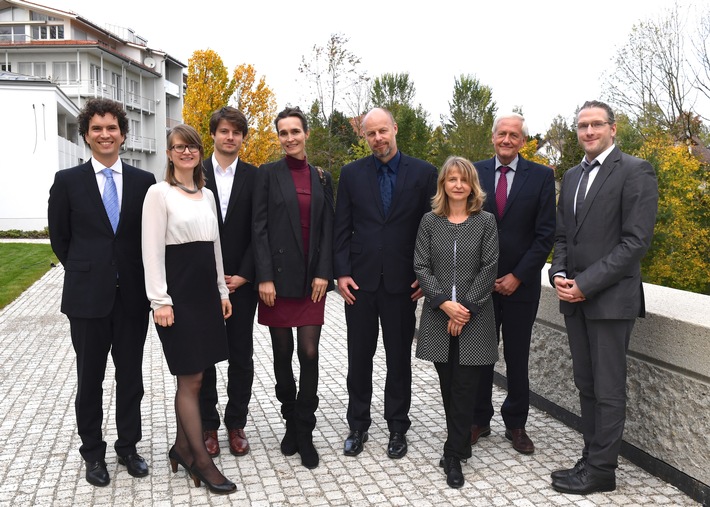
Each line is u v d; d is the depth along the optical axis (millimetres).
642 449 3549
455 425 3412
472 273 3400
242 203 3721
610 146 3287
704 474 3109
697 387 3145
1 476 3506
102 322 3324
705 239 12500
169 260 3242
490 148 19812
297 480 3428
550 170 3799
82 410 3365
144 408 4746
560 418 4383
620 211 3195
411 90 25625
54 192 3273
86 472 3412
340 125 18438
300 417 3623
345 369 5945
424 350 3432
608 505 3100
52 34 38438
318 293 3619
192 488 3340
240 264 3750
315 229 3641
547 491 3264
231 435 3844
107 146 3293
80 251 3295
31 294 10664
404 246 3760
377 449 3869
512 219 3766
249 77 26547
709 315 3311
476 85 22469
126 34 43969
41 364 6133
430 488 3316
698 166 13242
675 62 23266
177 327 3240
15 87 24953
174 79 47906
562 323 4324
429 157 19500
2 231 23875
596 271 3143
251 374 3875
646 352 3494
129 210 3338
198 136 3336
